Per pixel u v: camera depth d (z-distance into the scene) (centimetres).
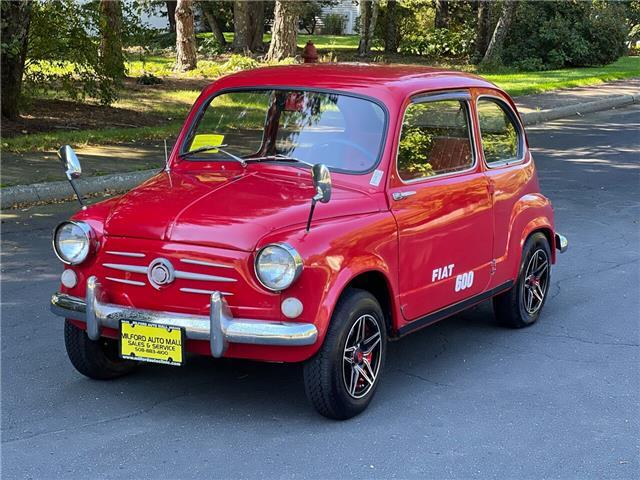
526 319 702
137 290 493
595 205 1190
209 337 470
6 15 1532
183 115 1852
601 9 3700
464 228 599
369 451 471
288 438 483
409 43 3988
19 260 848
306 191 522
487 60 3475
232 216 486
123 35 1947
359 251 499
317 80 584
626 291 811
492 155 659
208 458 457
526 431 505
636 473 457
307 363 488
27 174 1185
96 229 506
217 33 3759
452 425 509
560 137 1841
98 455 458
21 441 473
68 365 590
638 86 2880
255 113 586
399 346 655
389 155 543
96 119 1708
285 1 2961
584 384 582
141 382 563
